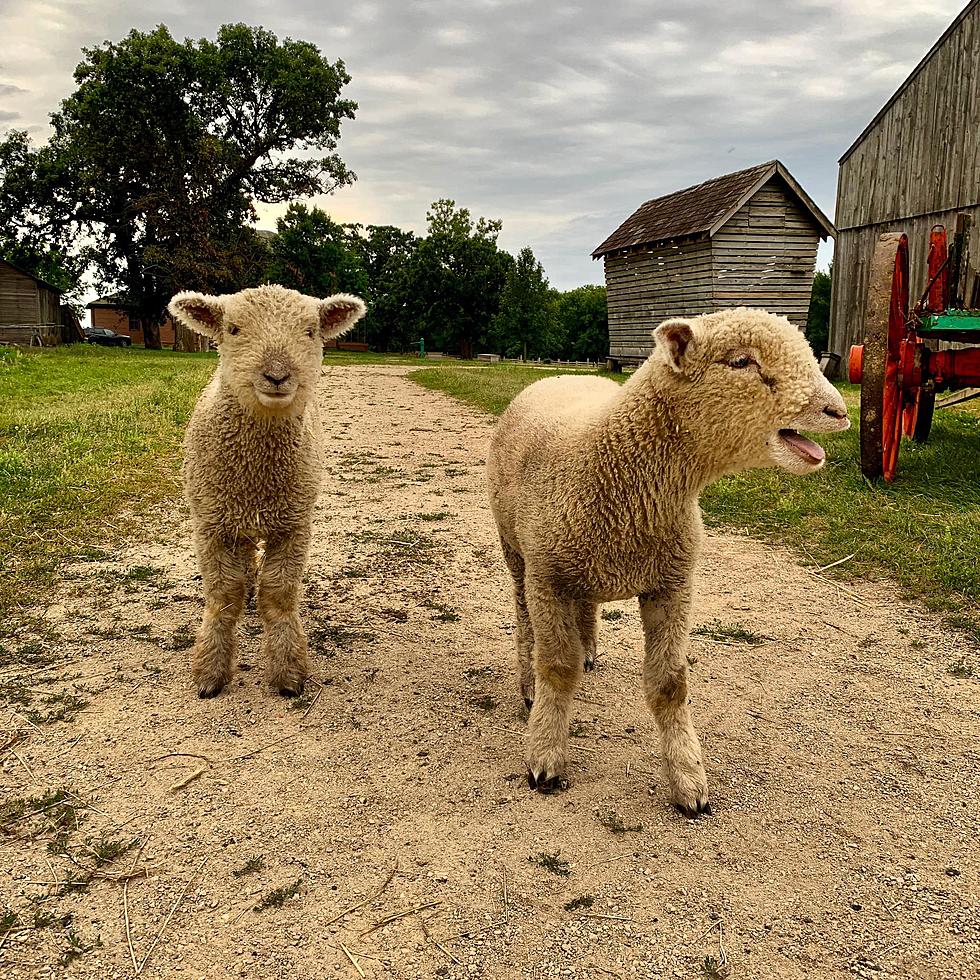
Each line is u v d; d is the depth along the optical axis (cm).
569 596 342
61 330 4559
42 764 355
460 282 6200
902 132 1728
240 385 373
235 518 414
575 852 302
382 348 7169
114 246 4859
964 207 1599
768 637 498
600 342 7569
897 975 246
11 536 628
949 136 1620
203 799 332
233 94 4484
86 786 339
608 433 318
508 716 405
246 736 382
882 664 460
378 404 1681
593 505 319
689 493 321
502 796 337
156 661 455
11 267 4066
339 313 403
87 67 4222
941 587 551
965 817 323
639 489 314
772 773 355
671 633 333
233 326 382
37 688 421
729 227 2016
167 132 4362
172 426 1120
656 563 326
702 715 405
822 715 405
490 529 735
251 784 343
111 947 256
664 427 311
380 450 1112
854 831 315
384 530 727
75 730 383
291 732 387
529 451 362
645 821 321
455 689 433
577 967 248
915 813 327
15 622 497
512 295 5703
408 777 350
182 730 387
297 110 4472
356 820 319
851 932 263
